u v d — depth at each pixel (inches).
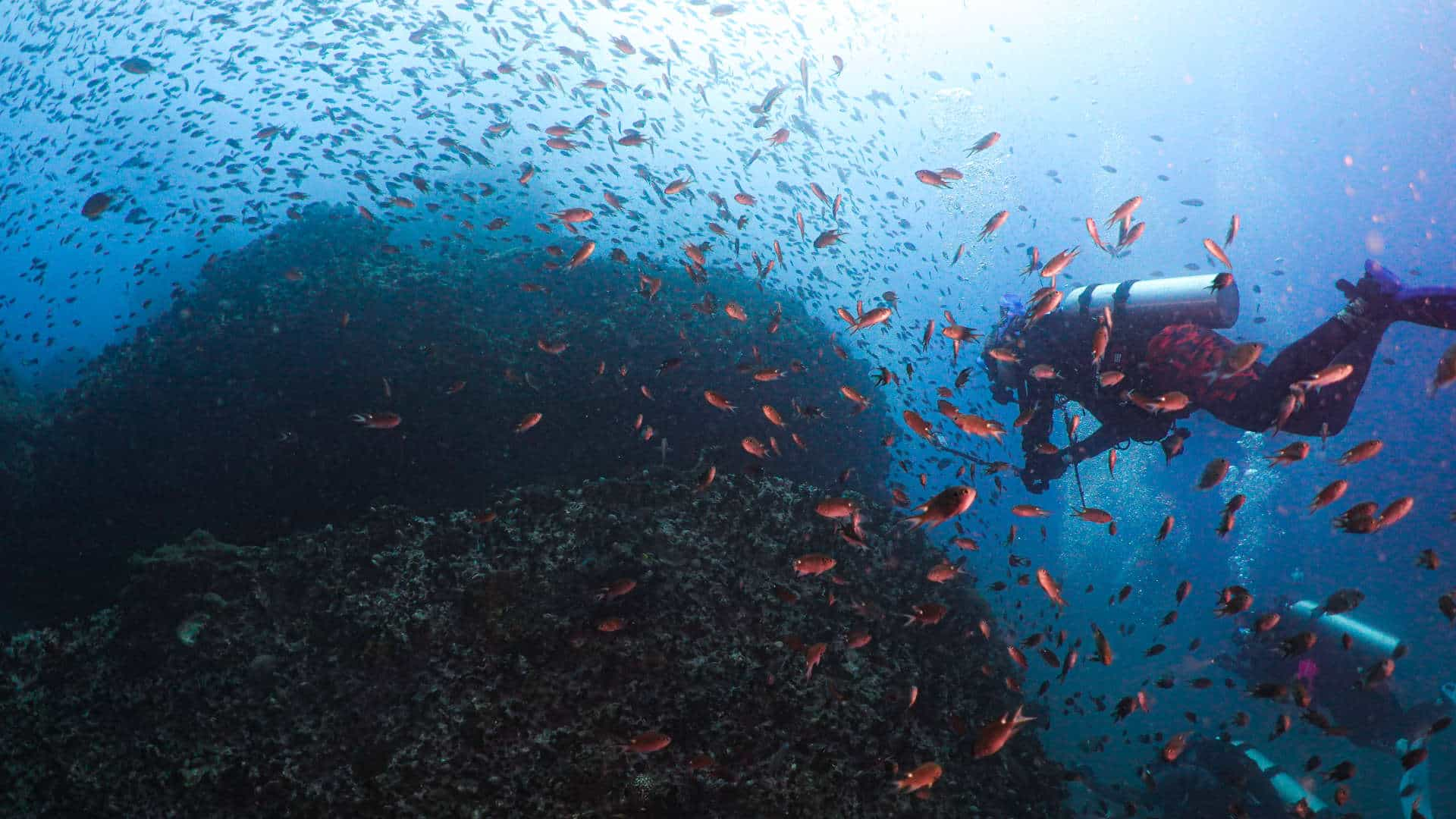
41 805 120.9
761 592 154.6
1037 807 145.5
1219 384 140.9
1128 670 257.6
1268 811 146.7
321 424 224.2
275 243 313.0
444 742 121.3
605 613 141.5
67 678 144.4
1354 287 135.3
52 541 222.8
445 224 360.2
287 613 152.3
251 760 122.8
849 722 132.6
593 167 290.0
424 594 147.9
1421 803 144.7
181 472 222.7
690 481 184.4
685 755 122.1
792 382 272.2
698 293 292.4
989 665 166.6
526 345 245.1
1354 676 157.3
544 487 188.1
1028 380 158.7
